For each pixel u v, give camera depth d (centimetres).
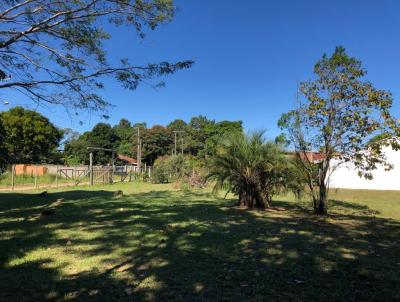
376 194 2394
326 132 1245
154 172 3475
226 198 1858
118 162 7575
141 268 552
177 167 3497
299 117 1288
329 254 654
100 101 1006
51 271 530
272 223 1026
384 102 1181
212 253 652
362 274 530
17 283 479
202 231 873
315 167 1293
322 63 1247
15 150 5419
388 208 1584
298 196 1407
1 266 554
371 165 1256
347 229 952
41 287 464
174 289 461
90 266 557
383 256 645
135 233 831
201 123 8325
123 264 572
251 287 471
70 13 899
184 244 723
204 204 1542
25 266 555
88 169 3609
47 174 3819
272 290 461
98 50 956
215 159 1491
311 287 473
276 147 1420
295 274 529
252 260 606
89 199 1709
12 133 5306
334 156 1267
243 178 1452
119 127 10675
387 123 1185
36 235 795
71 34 934
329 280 503
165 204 1522
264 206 1455
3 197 1784
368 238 821
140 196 1933
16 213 1175
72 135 8081
